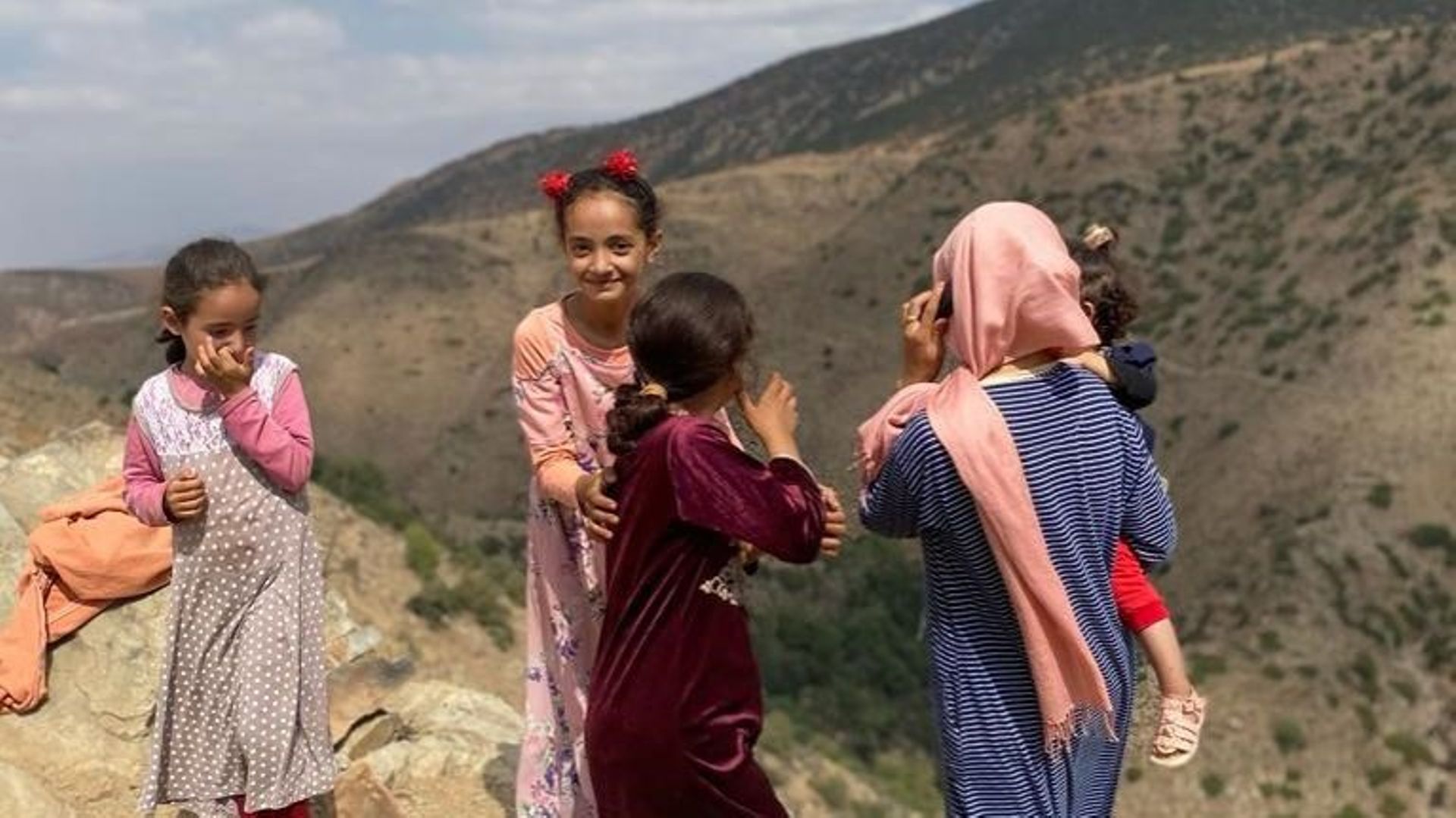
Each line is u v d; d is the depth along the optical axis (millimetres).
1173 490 85500
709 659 3758
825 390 121500
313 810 5809
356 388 154625
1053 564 3707
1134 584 4195
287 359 5000
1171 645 4191
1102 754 3902
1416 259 92875
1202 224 118625
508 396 150375
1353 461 78562
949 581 3883
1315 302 96312
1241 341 96562
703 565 3771
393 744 6977
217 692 4828
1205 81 138250
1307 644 64188
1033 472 3721
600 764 3871
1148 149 132500
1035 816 3801
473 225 188250
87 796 5789
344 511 28438
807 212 175625
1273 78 132500
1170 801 54656
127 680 6102
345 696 7172
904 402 3975
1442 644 64438
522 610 30156
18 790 5414
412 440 146750
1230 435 86938
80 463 7703
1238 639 65812
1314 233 105750
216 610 4824
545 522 4750
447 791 6602
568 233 4383
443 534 36906
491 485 136750
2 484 7406
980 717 3834
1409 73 120625
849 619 53812
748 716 3828
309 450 4879
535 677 4852
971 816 3844
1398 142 111062
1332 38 146500
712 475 3654
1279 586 69688
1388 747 57531
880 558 58281
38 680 5980
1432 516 73250
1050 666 3680
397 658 7664
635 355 3848
